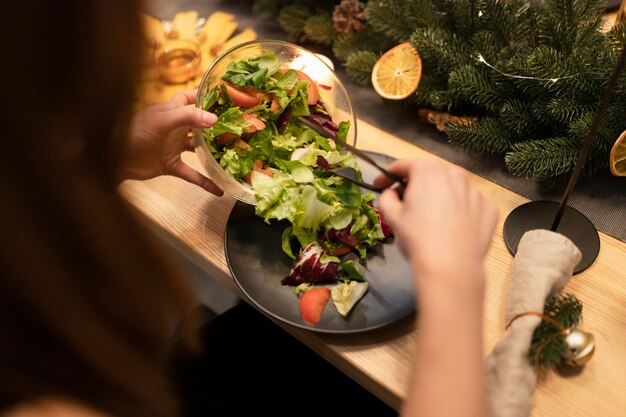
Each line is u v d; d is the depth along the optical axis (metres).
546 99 0.93
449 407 0.57
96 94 0.47
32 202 0.48
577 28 0.95
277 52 0.92
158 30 1.17
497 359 0.72
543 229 0.82
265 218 0.84
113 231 0.55
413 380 0.59
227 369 0.94
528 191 0.94
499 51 0.99
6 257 0.49
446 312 0.58
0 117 0.43
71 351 0.57
